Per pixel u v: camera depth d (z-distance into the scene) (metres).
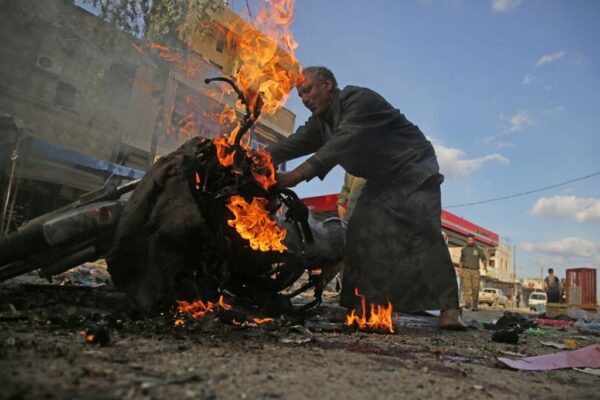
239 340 2.04
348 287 3.40
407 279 3.25
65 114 12.90
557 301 13.41
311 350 2.00
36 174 11.22
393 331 3.03
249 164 2.59
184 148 2.62
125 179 11.91
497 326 4.61
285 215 2.85
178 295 2.39
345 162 3.23
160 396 1.09
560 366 2.15
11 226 11.01
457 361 2.10
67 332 1.90
